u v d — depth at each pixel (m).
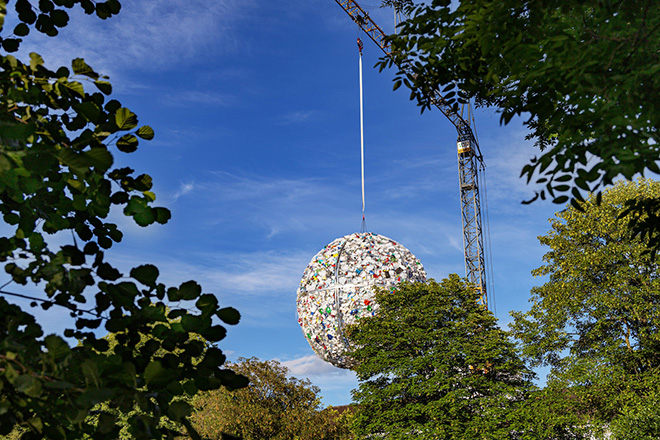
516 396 19.03
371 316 19.83
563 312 21.86
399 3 5.48
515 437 18.31
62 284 2.49
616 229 21.39
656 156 2.88
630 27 3.50
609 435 18.89
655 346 19.98
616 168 2.81
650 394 18.11
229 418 19.41
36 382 1.94
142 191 2.92
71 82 2.65
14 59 2.52
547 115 3.70
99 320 2.80
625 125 3.04
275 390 22.09
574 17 3.67
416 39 4.71
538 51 3.51
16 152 2.05
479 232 35.38
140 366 2.66
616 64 3.43
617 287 20.67
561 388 20.69
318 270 19.67
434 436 17.22
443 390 19.38
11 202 2.73
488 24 3.68
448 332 20.23
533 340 22.72
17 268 2.63
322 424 21.69
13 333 2.27
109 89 2.76
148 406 2.32
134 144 2.83
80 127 2.92
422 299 20.03
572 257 22.17
